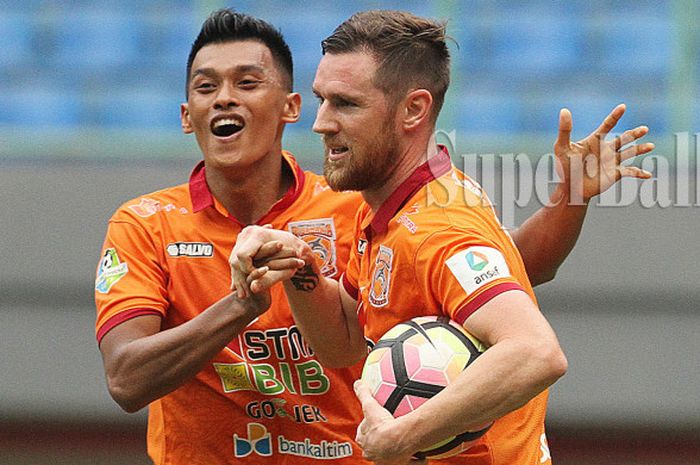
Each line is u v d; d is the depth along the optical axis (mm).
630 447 24438
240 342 13375
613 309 25016
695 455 24266
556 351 9328
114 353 12445
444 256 10055
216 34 13148
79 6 34625
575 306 25109
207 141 13188
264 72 13117
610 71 33094
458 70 33188
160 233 13523
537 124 32438
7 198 26188
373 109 10570
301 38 33688
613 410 24469
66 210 26203
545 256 12883
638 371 24594
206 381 13555
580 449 24500
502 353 9289
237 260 11227
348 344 12469
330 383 13500
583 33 33656
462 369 9930
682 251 25156
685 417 24359
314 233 13727
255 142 13117
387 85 10578
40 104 33000
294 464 13766
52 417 24906
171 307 13508
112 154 28109
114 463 24750
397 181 10859
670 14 33656
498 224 11062
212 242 13500
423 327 10203
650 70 33344
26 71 33656
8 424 24859
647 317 24922
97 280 13273
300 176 14008
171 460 13930
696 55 32500
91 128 32000
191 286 13453
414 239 10320
